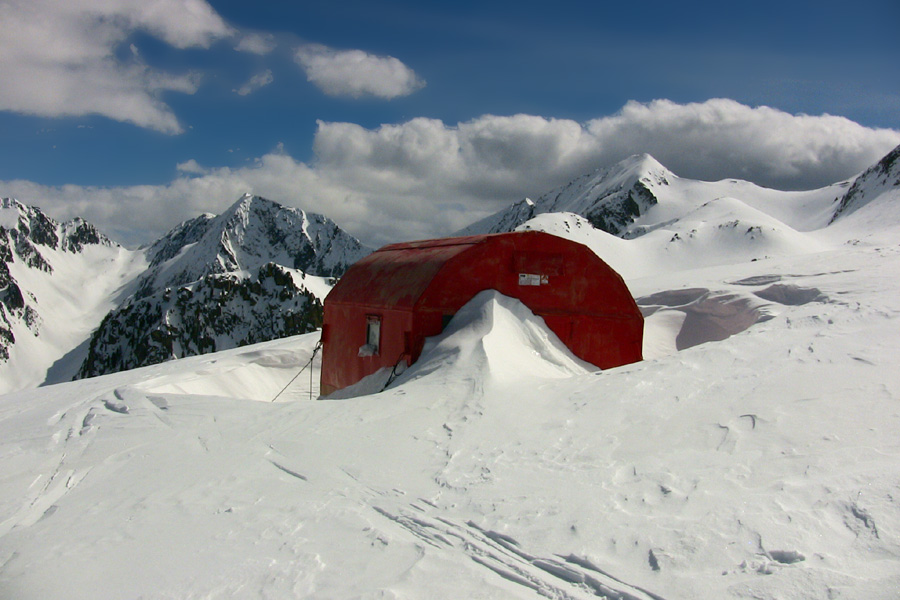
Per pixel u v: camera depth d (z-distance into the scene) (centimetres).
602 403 752
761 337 844
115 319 13162
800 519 433
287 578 475
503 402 845
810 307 963
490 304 1216
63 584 510
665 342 1975
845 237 11550
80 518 653
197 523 598
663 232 13312
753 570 398
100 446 923
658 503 502
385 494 616
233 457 787
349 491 635
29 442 1000
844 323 821
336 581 463
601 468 589
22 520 680
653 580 412
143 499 684
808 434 549
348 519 567
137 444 907
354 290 1491
